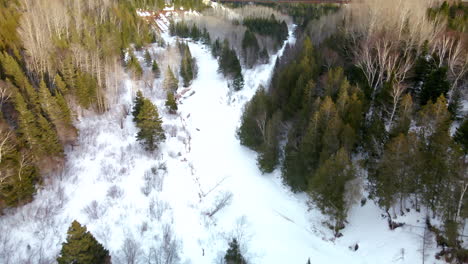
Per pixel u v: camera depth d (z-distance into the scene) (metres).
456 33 50.91
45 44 58.22
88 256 24.69
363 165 34.00
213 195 41.03
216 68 82.44
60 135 42.78
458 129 32.16
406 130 33.38
